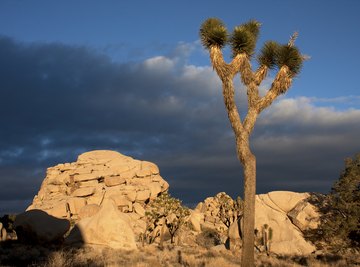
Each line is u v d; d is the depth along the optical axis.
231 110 13.06
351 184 22.89
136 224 57.59
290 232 26.69
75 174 72.31
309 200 27.97
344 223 22.17
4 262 16.12
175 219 45.34
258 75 13.52
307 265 20.72
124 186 68.19
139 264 16.30
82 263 15.83
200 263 18.56
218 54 13.23
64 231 26.84
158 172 76.12
